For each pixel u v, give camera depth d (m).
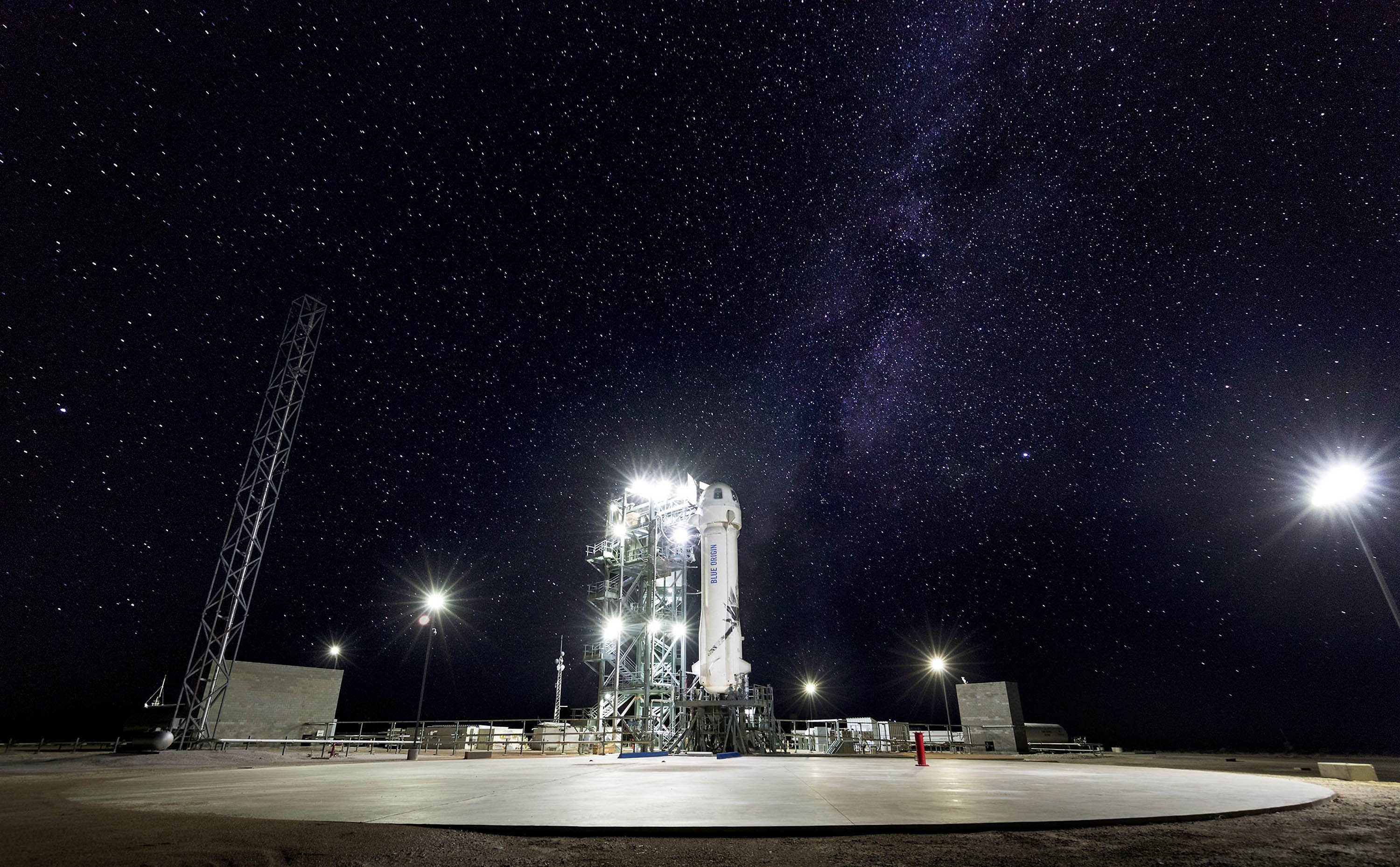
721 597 31.62
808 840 7.80
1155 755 37.31
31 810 10.38
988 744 30.44
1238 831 8.38
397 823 8.62
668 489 41.44
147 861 6.57
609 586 42.19
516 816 9.12
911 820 8.64
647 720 35.97
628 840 7.82
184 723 31.39
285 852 7.05
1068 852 7.15
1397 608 16.50
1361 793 12.66
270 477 36.06
